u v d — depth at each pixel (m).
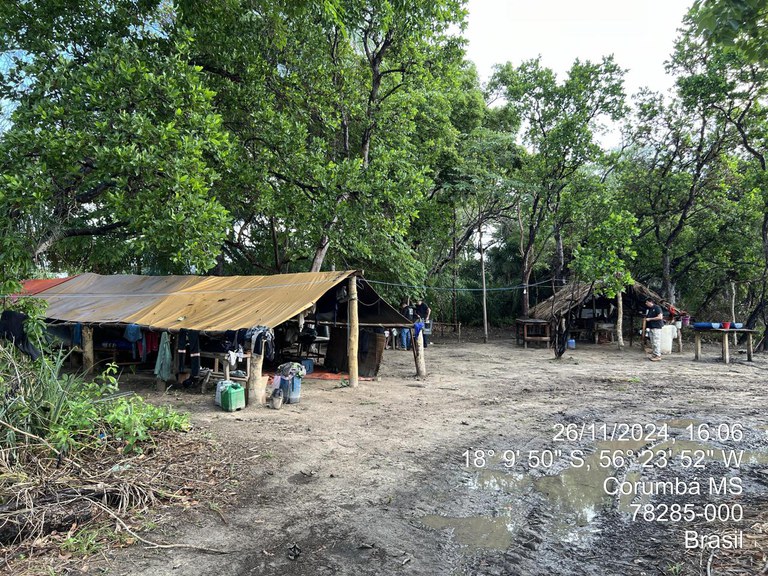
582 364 14.05
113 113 7.84
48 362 5.99
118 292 13.20
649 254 21.23
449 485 5.04
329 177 12.08
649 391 9.84
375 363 11.67
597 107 20.97
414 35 14.19
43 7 9.86
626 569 3.39
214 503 4.50
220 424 7.20
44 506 4.07
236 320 9.45
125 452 5.52
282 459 5.75
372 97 14.98
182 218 7.57
